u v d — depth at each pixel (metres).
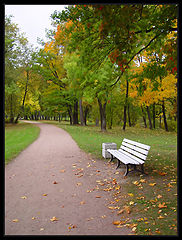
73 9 5.50
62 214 3.71
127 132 22.67
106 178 5.79
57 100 31.33
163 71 6.52
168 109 28.38
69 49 6.69
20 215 3.69
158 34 5.74
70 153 9.77
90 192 4.77
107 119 27.59
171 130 26.56
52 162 7.94
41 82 35.84
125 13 3.47
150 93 20.20
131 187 4.93
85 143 12.80
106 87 7.51
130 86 24.16
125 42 4.61
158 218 3.38
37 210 3.89
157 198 4.17
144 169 6.44
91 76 7.59
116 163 7.48
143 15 4.30
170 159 7.87
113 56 4.68
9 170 6.82
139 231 3.03
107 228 3.19
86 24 5.48
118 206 4.00
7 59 29.47
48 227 3.25
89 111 42.56
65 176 6.07
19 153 9.87
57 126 28.77
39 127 27.16
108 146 8.40
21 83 36.19
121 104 25.02
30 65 34.44
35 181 5.63
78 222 3.41
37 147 11.76
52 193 4.75
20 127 28.91
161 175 5.68
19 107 37.78
